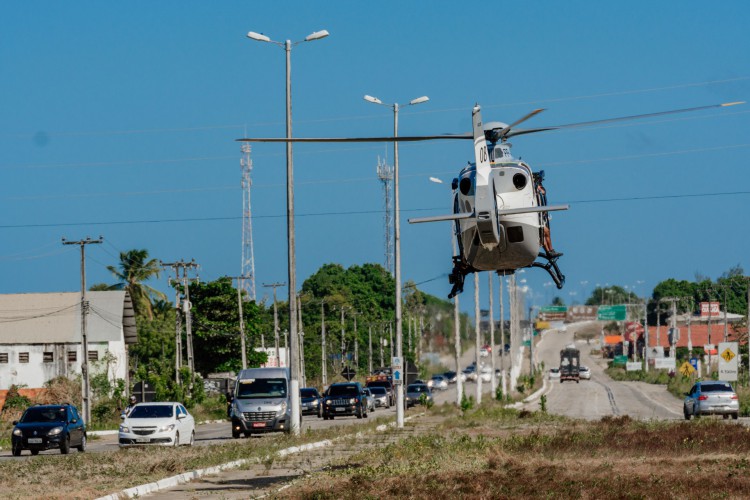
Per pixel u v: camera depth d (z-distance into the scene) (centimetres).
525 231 4950
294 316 8675
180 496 4438
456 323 15275
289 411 9306
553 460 5494
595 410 14575
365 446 7200
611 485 4038
